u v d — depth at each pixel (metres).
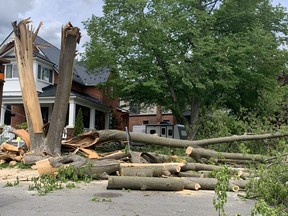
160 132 25.56
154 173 6.86
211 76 15.77
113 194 5.66
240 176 7.27
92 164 7.15
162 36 15.44
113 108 27.09
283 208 4.55
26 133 10.68
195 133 15.95
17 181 6.60
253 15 16.88
